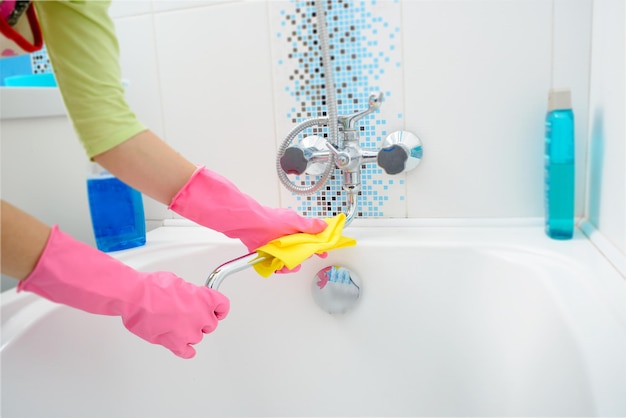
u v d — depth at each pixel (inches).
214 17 45.5
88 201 46.1
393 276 40.6
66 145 44.9
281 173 40.7
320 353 42.3
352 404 42.0
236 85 46.0
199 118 47.4
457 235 41.3
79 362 31.4
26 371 28.0
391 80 42.8
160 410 36.5
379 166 40.3
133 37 47.5
